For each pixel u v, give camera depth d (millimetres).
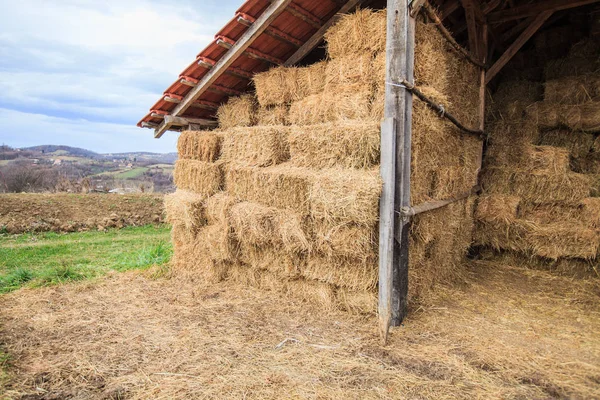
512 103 6238
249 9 4359
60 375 2863
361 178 3447
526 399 2557
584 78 5672
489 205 5941
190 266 5520
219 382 2764
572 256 5363
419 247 4285
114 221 11047
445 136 4742
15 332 3619
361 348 3252
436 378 2803
